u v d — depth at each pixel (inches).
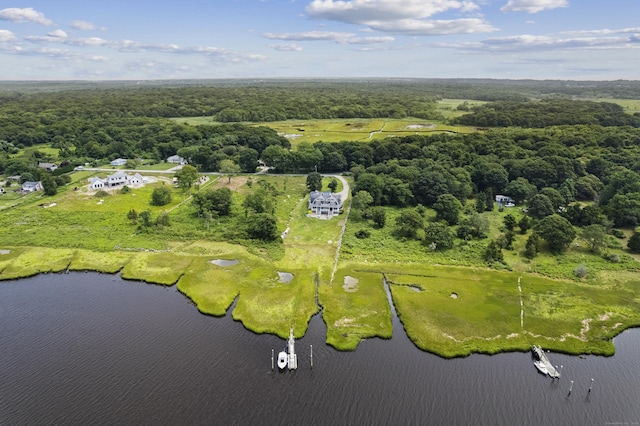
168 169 7514.8
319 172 7549.2
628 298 3309.5
